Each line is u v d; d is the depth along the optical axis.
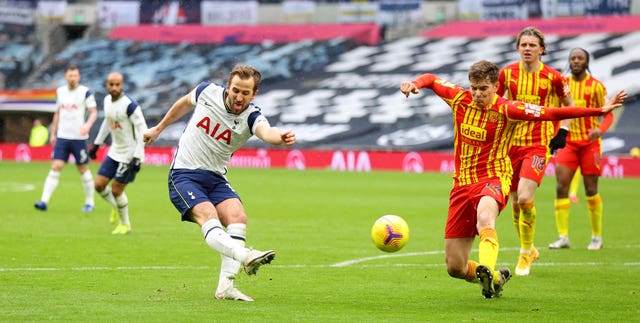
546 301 22.39
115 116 37.25
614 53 112.44
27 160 110.25
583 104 34.16
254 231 40.09
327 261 30.16
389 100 113.31
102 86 125.31
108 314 19.52
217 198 21.91
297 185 72.19
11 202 53.78
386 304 21.69
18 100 117.56
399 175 87.00
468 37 126.50
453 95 22.44
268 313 19.94
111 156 37.97
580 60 34.03
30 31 137.88
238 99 20.73
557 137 27.97
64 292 22.84
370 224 43.56
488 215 21.50
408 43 129.38
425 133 103.88
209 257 30.61
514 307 21.42
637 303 22.17
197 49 134.25
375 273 27.38
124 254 31.16
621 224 44.56
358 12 133.88
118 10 141.00
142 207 51.78
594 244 34.59
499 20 126.19
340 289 24.16
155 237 36.62
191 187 21.44
